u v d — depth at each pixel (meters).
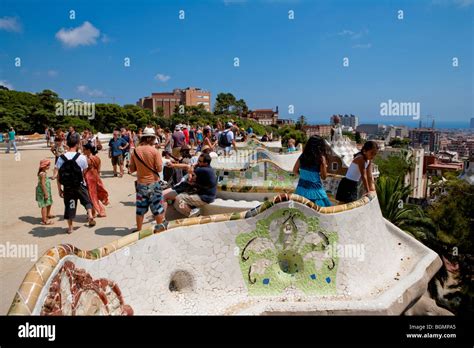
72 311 2.84
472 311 21.62
